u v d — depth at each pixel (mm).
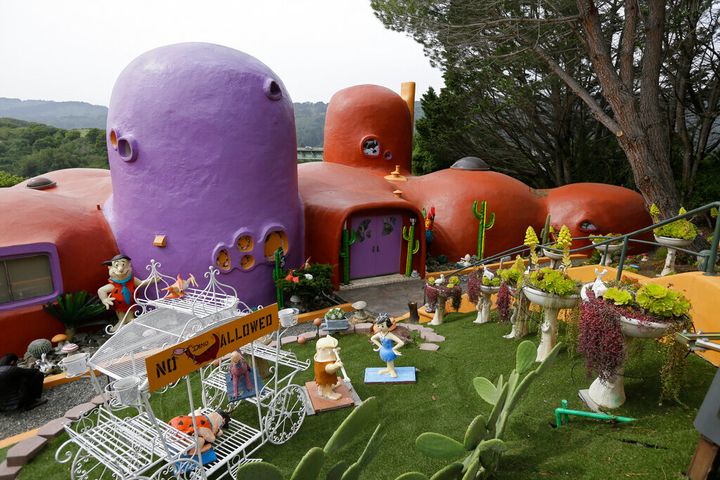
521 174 24703
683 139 17641
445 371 7066
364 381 6914
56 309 9305
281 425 5988
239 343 4867
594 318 4539
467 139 23531
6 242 8883
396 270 14875
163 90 9852
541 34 13898
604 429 4547
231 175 10367
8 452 5605
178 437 4727
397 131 17578
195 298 6191
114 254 10586
